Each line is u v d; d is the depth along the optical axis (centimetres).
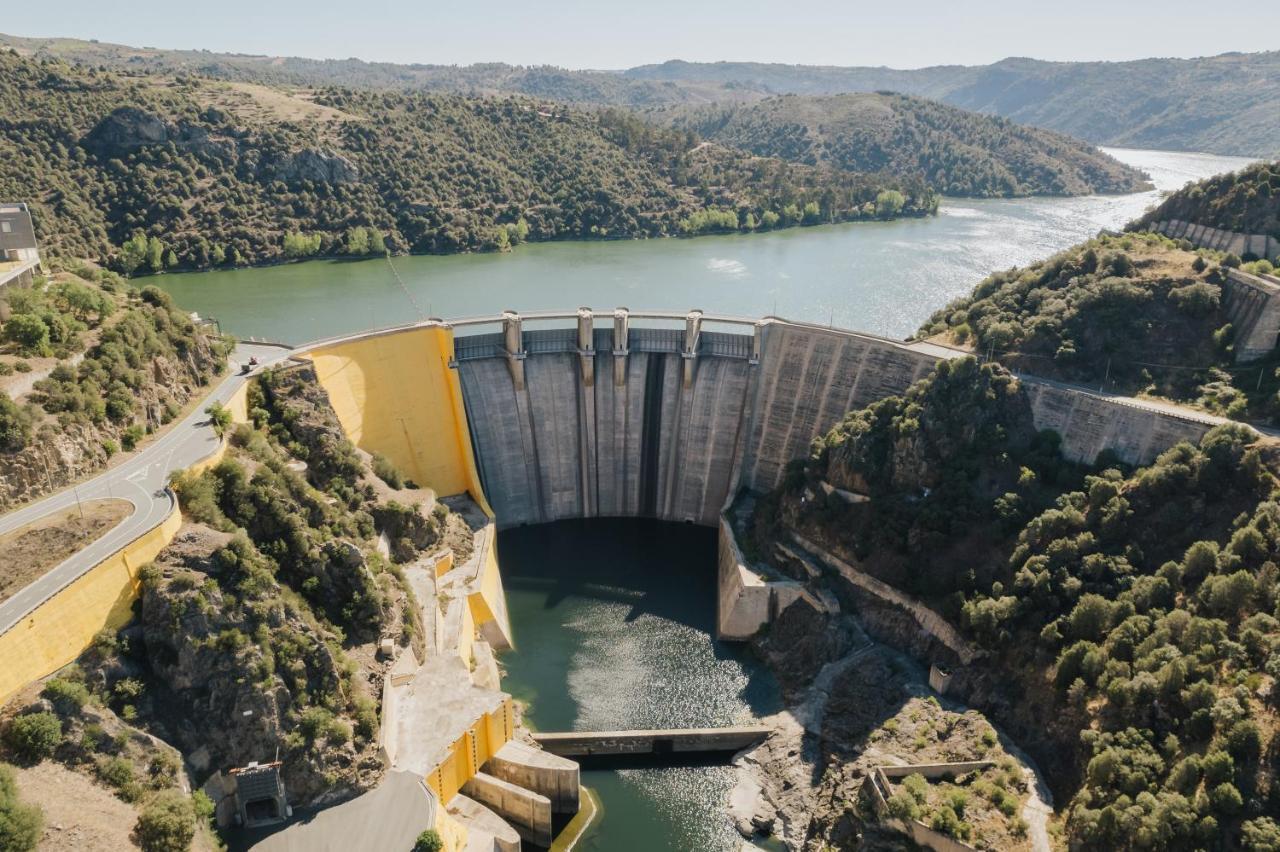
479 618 9981
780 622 10381
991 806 7312
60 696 6169
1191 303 10619
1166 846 6225
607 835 7812
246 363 10912
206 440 8812
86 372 8425
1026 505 9688
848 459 10862
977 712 8412
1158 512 8762
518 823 7762
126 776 6203
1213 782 6319
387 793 7088
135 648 6738
